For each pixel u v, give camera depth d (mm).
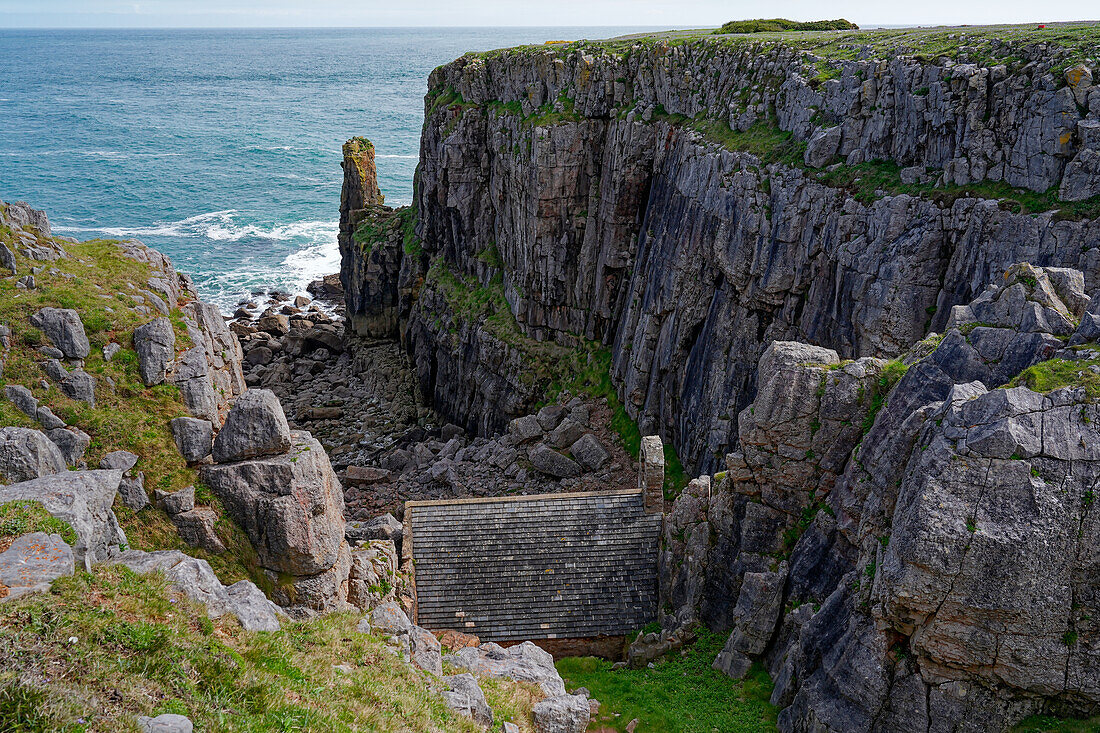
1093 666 19156
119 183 167000
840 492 28266
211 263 120375
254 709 15742
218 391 34531
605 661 34562
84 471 24062
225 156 198250
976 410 20891
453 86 80625
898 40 45000
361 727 17094
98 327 31156
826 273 39406
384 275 88938
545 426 59250
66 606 15867
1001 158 33875
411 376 83062
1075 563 19094
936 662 20797
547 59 65188
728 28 80438
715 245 46406
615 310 62812
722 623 32719
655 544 38031
